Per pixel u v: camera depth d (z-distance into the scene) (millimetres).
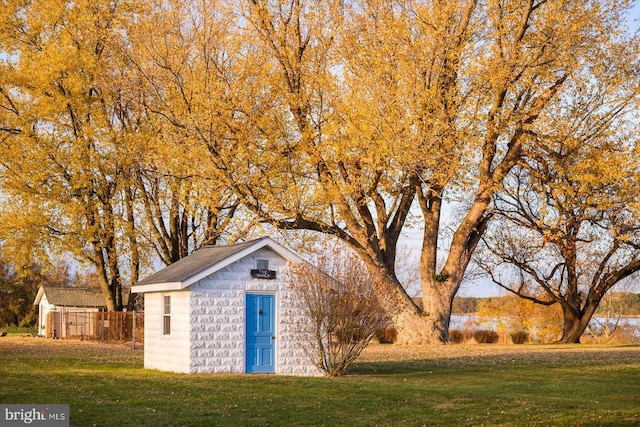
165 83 33375
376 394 16547
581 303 48531
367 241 34406
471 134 30109
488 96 30547
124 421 12695
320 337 21109
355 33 31125
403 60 29719
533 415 14281
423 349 33156
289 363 21641
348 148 30562
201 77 31312
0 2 38781
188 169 32344
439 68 30312
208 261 21188
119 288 44844
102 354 29344
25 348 32719
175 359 21109
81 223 38875
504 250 43562
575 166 31781
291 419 13461
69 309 58469
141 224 41000
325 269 21328
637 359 26891
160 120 35844
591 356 28500
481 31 31062
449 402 15734
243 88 31594
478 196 35375
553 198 33281
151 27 32344
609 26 31422
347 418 13727
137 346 35844
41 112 37594
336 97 30969
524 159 36125
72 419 12672
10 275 72375
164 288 21281
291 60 32406
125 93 37031
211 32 31984
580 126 33031
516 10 30594
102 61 37812
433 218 37844
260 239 21312
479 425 13328
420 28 30594
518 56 30516
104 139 38156
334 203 34219
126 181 38375
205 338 20703
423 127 29516
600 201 32375
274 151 32094
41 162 37719
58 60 37375
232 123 31453
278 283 21797
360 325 21156
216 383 17531
